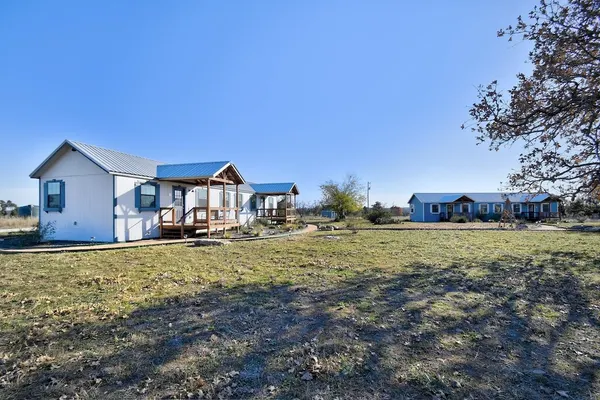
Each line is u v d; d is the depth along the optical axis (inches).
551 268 273.7
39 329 138.5
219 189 746.2
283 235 607.5
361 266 284.0
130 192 503.8
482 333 134.7
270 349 119.3
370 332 135.4
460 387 93.4
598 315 157.0
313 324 144.9
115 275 248.8
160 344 123.8
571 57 197.0
